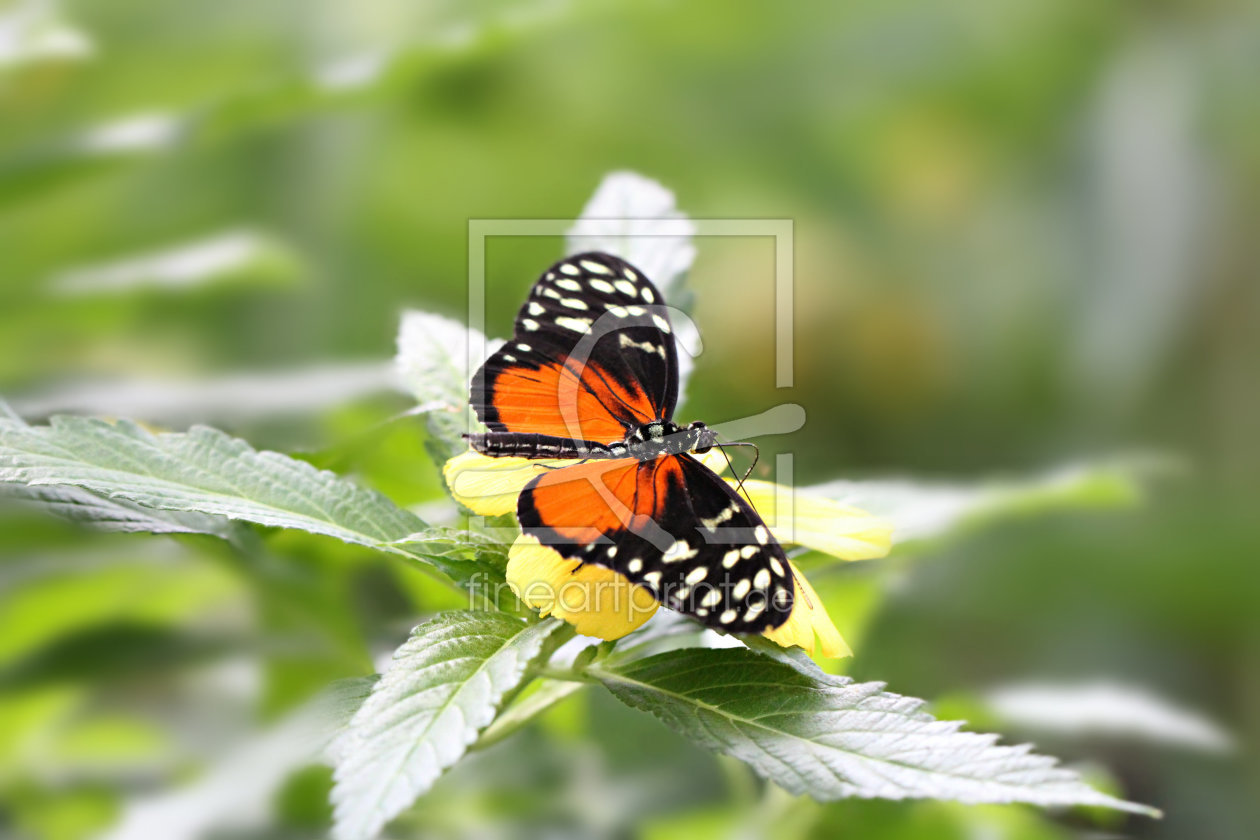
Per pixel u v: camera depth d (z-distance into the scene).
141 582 0.96
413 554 0.90
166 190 1.40
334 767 0.86
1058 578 1.43
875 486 0.96
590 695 1.00
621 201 0.96
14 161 0.96
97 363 1.05
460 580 0.90
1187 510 1.47
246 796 0.94
